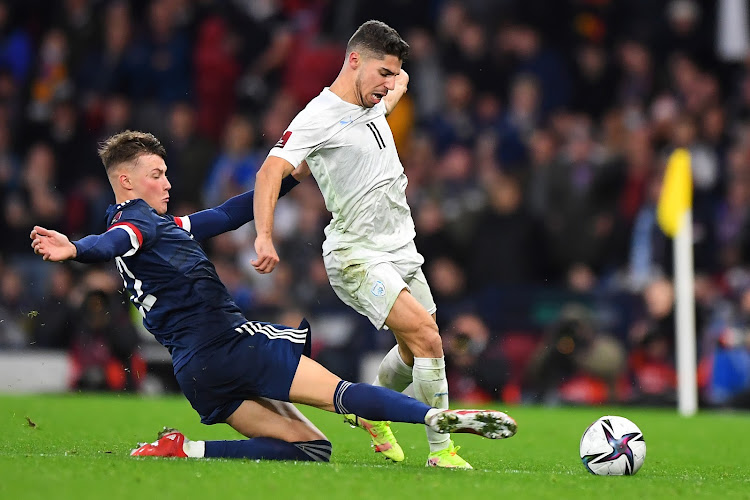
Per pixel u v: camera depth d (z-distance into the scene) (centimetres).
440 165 5400
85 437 2495
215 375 2011
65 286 4503
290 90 5628
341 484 1686
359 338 4491
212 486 1630
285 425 2061
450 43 5806
